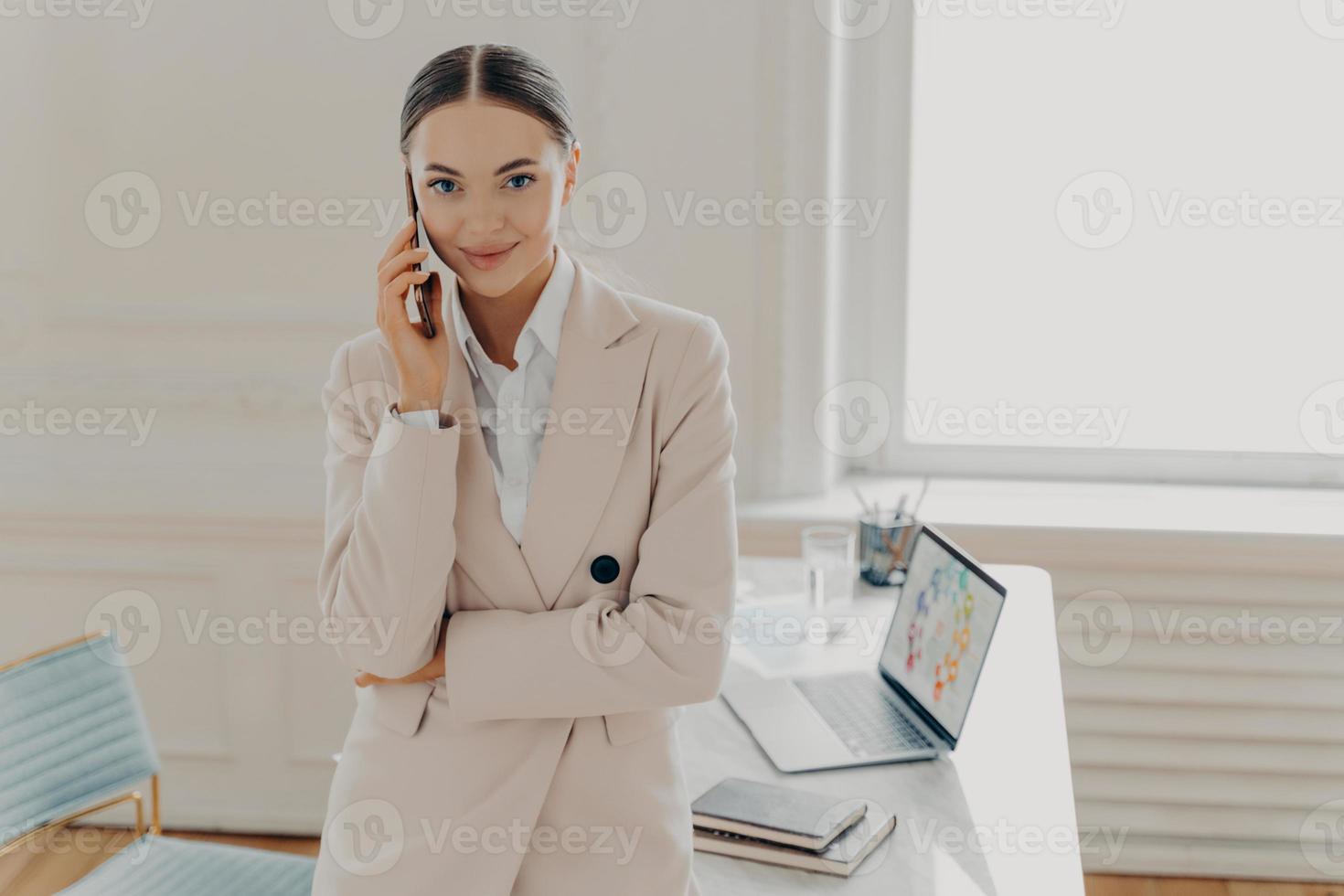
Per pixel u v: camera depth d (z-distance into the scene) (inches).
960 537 107.1
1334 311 115.0
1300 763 108.4
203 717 116.7
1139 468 118.9
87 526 112.8
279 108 108.7
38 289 112.0
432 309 47.6
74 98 109.6
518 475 48.2
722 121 106.3
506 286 45.0
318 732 116.1
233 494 111.6
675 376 48.2
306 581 113.2
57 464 112.7
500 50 43.4
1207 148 114.3
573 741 47.4
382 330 46.9
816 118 106.1
